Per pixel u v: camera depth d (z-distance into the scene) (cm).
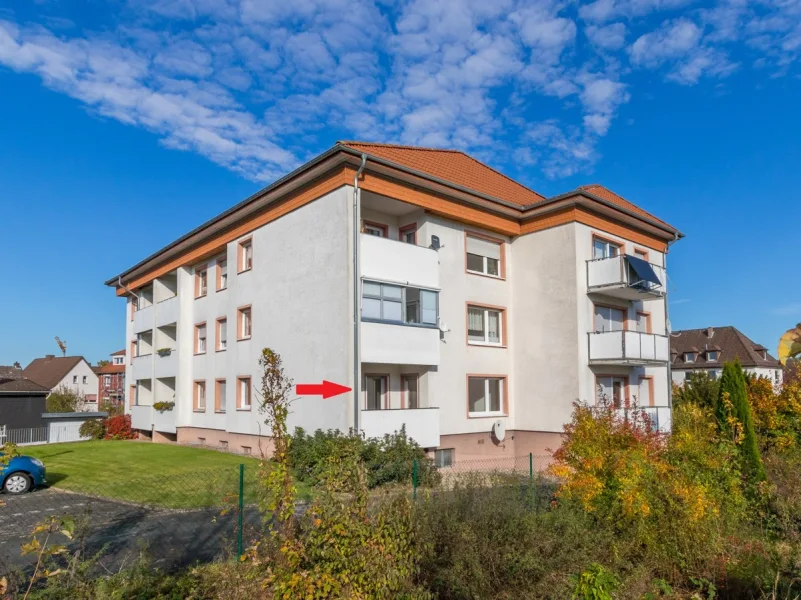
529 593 536
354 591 480
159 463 1675
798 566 667
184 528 870
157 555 736
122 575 589
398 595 507
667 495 712
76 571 553
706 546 693
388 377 1642
